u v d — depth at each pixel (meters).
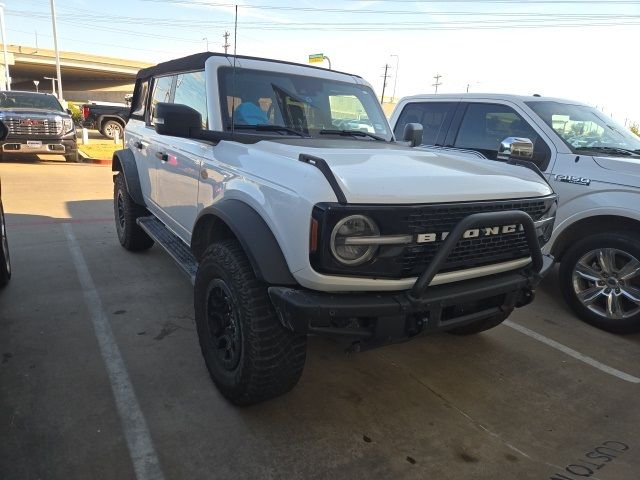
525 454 2.68
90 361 3.35
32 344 3.54
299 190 2.31
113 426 2.70
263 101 3.54
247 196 2.68
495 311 2.87
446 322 2.62
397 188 2.35
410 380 3.38
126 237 5.60
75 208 8.26
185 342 3.67
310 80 3.88
